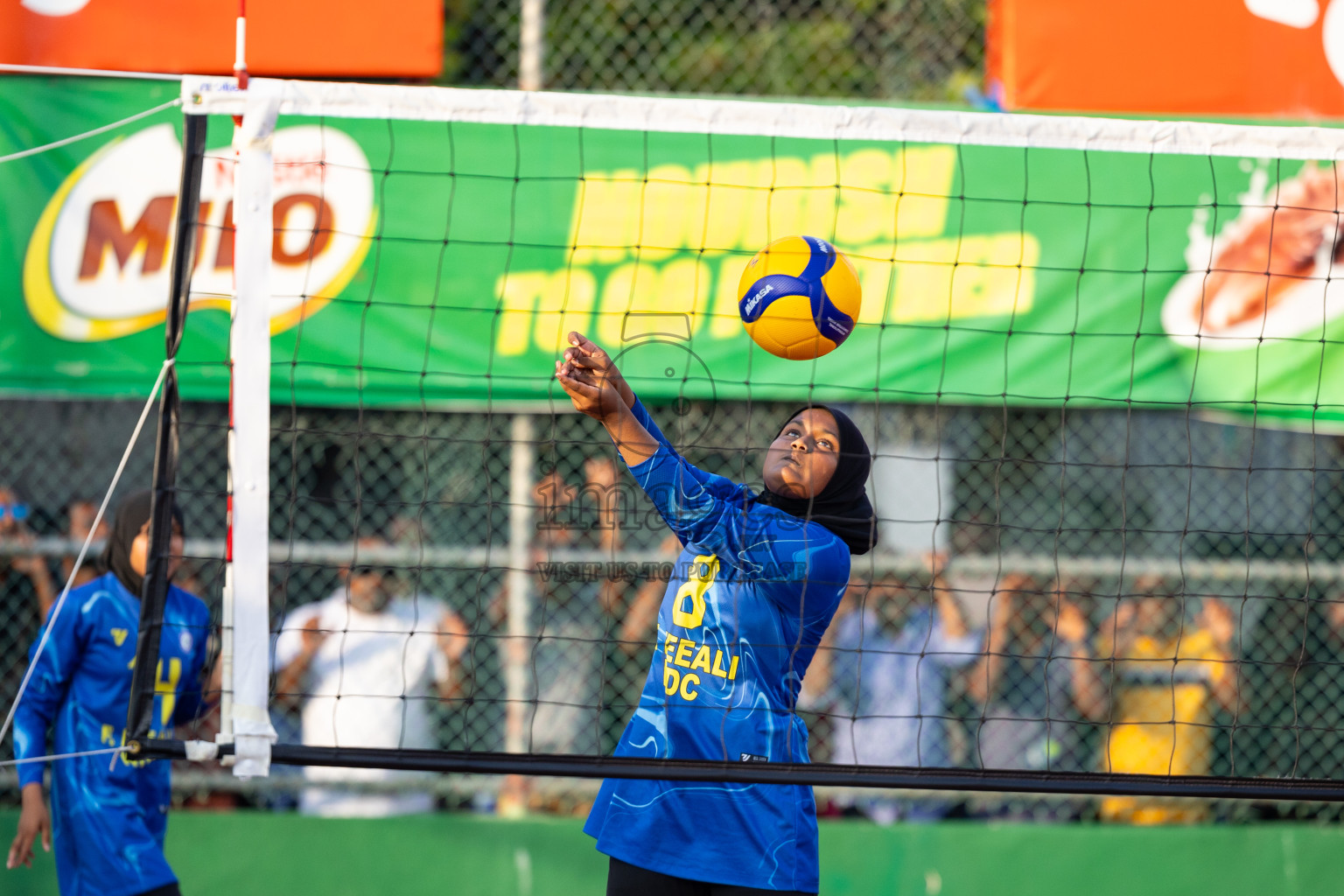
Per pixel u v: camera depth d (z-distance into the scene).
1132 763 13.97
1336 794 7.66
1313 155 8.31
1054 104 13.69
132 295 12.99
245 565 7.20
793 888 7.17
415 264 13.19
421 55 13.41
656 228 13.34
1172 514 15.52
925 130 8.05
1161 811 14.11
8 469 14.23
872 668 14.04
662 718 7.48
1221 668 14.08
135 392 12.96
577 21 17.16
